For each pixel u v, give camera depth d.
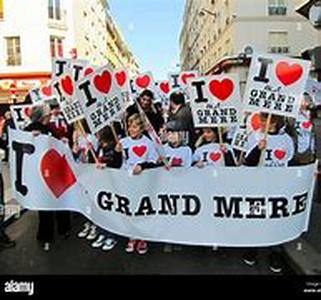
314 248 5.83
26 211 8.73
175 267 5.56
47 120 6.63
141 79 9.73
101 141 6.31
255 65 5.24
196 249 6.13
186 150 6.15
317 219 7.09
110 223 5.92
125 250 6.23
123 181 5.73
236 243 5.48
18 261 5.93
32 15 29.08
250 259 5.59
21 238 7.04
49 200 6.45
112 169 5.79
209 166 5.47
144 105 8.04
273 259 5.57
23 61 29.11
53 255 6.13
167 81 10.98
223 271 5.39
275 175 5.34
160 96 10.86
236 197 5.41
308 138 7.41
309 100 8.79
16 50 29.27
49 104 7.43
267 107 5.28
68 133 7.19
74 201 6.36
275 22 31.02
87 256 6.05
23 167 6.55
